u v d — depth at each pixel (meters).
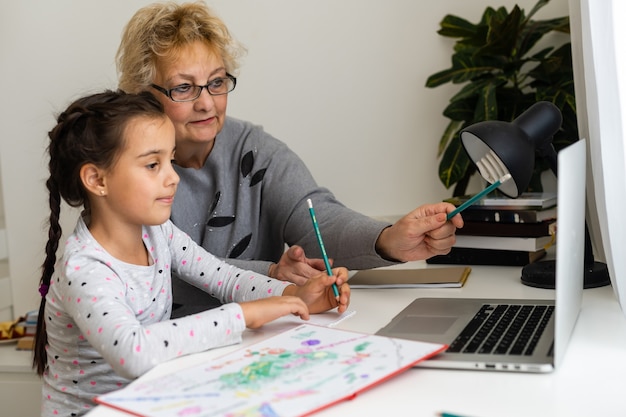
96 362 1.30
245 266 1.58
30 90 2.65
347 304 1.29
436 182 2.36
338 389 0.90
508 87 2.13
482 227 1.70
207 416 0.84
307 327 1.16
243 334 1.20
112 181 1.27
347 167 2.44
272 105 2.48
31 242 2.73
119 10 2.55
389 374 0.94
